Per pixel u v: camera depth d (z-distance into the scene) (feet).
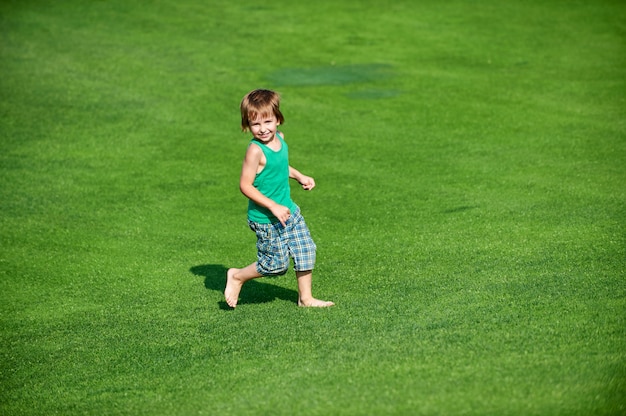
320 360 36.81
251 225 44.42
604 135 85.25
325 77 112.57
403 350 36.81
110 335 44.32
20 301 50.96
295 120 94.79
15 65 116.16
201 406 33.76
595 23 137.69
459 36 132.87
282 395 33.45
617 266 48.34
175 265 56.54
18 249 60.34
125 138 89.51
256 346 39.83
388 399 31.91
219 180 76.64
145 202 70.85
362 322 41.73
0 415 35.78
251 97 42.60
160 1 156.97
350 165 79.36
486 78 110.42
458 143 85.10
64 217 67.31
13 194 73.00
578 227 58.29
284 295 49.16
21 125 93.15
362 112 97.50
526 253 52.90
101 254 59.16
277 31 137.49
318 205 68.28
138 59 120.98
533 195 67.87
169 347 41.39
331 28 139.13
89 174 78.59
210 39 132.57
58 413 35.32
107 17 144.56
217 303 48.57
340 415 31.12
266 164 43.16
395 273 51.13
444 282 48.06
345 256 55.77
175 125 93.91
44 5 151.02
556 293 43.65
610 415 29.63
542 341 36.42
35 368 40.73
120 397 36.09
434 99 101.76
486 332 38.24
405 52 124.77
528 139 85.25
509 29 136.15
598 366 33.32
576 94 101.55
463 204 66.59
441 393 31.96
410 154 82.17
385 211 65.92
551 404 30.53
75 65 117.08
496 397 31.27
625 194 66.59
